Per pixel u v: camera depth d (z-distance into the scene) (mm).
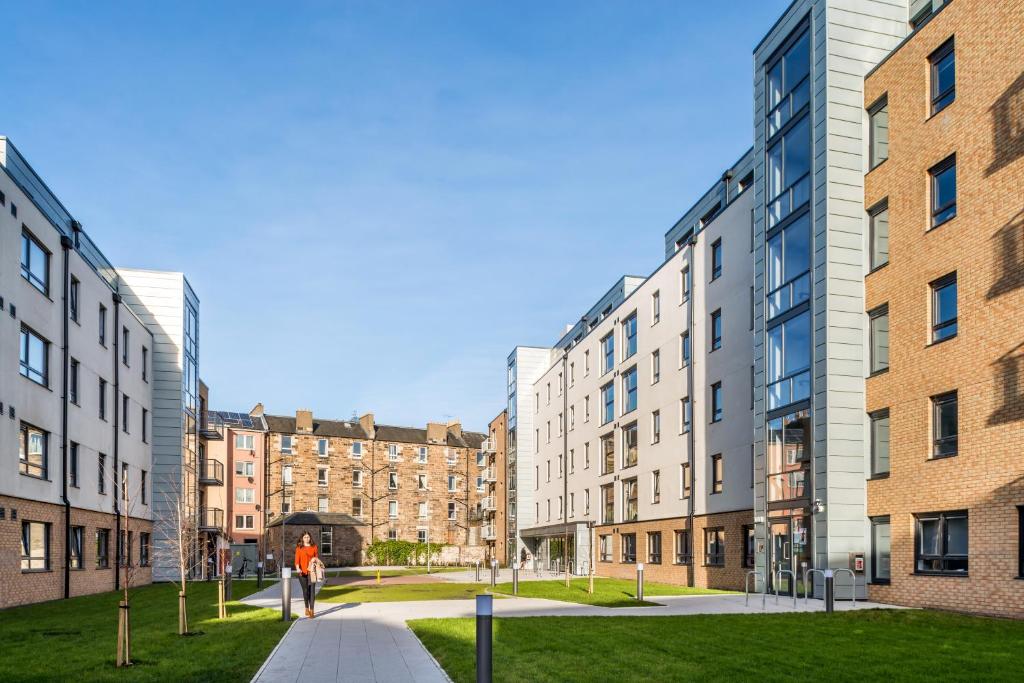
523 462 59469
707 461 30547
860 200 21531
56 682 9789
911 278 19594
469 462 81375
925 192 19344
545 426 55938
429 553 64500
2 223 22703
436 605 20125
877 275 20812
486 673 7129
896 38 22375
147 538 38906
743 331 28266
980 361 17359
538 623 15117
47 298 26359
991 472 16859
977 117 17891
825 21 21922
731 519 28281
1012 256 16734
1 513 22438
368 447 75875
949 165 18844
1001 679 9500
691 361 32094
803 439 21750
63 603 24266
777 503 22938
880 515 19984
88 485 30453
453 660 10844
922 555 18734
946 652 11539
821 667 10336
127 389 36188
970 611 17031
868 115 21703
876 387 20500
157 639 13758
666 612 17672
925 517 18766
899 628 14336
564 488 50031
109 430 33375
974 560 17094
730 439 28781
